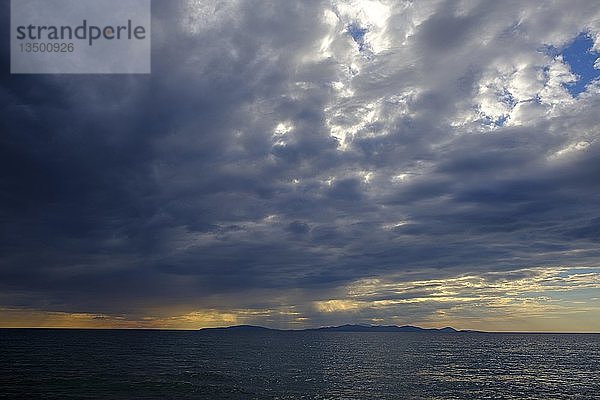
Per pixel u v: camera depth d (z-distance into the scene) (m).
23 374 65.00
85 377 63.03
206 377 66.44
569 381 69.62
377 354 124.44
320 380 66.06
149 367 78.81
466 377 72.94
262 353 122.81
